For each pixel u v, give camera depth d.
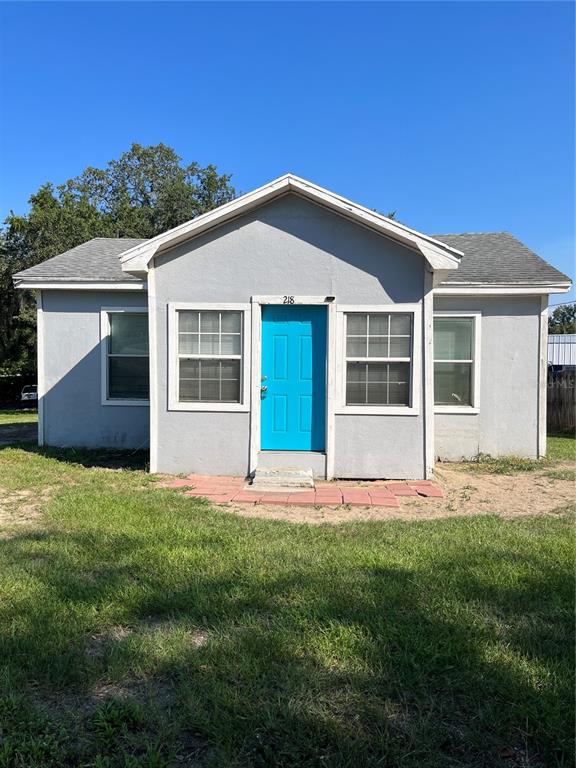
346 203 7.69
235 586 3.88
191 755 2.36
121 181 34.97
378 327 8.03
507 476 8.62
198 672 2.88
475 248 12.28
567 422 14.81
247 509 6.39
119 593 3.76
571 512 6.37
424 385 7.97
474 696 2.70
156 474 8.11
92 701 2.70
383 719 2.53
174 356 8.11
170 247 8.07
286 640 3.15
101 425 10.83
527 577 4.10
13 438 12.59
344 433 8.02
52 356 10.86
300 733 2.43
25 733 2.45
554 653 3.06
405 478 8.02
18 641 3.12
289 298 7.97
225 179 35.69
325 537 5.14
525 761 2.34
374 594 3.75
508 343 10.27
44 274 10.62
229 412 8.09
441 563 4.39
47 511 5.93
